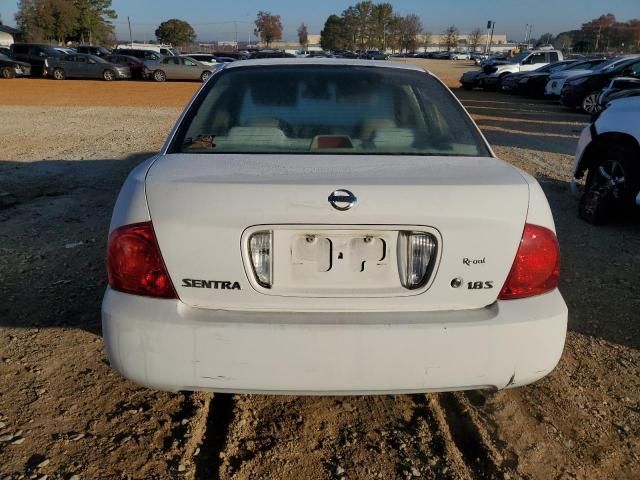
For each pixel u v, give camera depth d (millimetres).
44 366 3125
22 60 31781
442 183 2209
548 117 16438
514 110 18438
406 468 2469
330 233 2164
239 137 2699
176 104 19000
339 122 2785
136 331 2166
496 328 2186
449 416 2832
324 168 2346
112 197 6605
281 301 2178
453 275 2193
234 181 2174
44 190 6887
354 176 2240
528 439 2654
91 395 2898
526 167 8688
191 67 31891
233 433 2660
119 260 2211
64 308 3791
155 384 2217
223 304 2188
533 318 2221
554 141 11664
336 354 2150
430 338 2162
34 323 3590
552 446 2611
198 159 2488
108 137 11320
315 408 2871
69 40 76562
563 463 2512
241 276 2154
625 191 5523
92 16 76500
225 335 2133
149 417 2754
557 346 2285
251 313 2188
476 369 2211
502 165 2547
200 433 2668
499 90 26891
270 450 2562
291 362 2152
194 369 2170
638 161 5418
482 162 2559
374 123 2791
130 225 2186
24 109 16781
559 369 3213
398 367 2178
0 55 32062
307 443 2615
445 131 2787
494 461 2510
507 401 2932
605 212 5734
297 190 2127
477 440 2650
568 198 6824
